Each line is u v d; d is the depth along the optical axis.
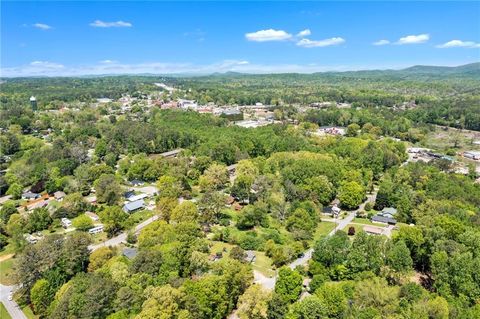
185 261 103.81
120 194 170.12
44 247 107.00
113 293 88.88
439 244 106.44
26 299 102.19
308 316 83.50
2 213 151.00
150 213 159.50
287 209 154.00
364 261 104.12
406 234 113.38
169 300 81.56
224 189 187.88
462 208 139.38
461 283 91.94
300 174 179.88
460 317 81.50
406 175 184.75
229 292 95.75
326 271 107.50
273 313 86.56
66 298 87.06
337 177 180.88
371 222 153.00
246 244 127.31
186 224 124.75
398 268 102.31
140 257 100.31
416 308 82.00
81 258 108.31
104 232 141.88
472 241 106.50
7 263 121.94
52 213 152.00
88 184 185.62
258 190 168.25
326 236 132.25
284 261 117.44
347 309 86.00
